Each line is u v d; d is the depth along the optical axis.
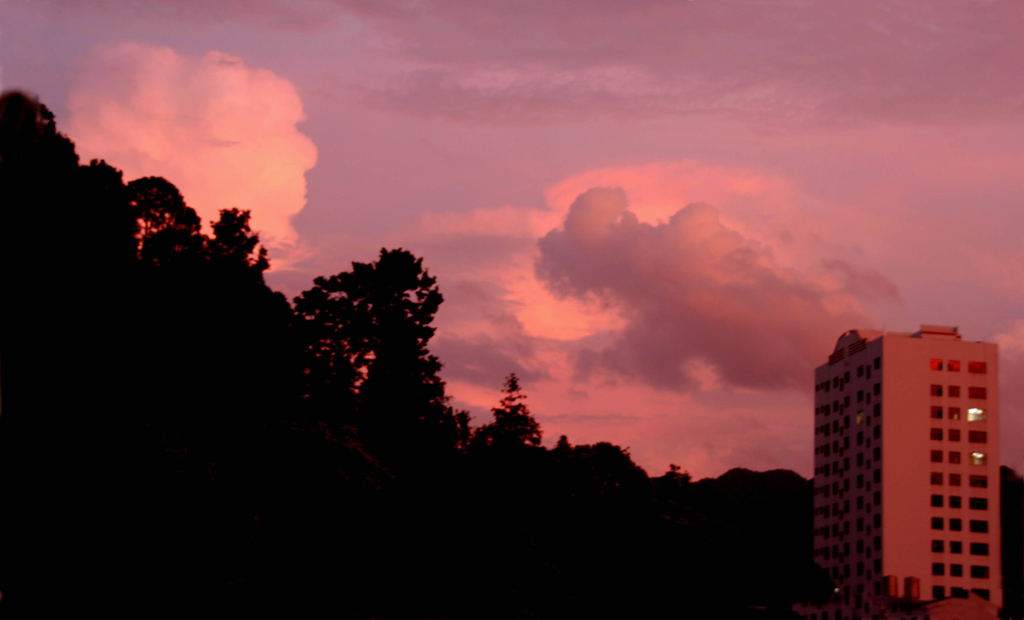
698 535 120.00
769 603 131.38
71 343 50.97
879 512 151.62
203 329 60.47
